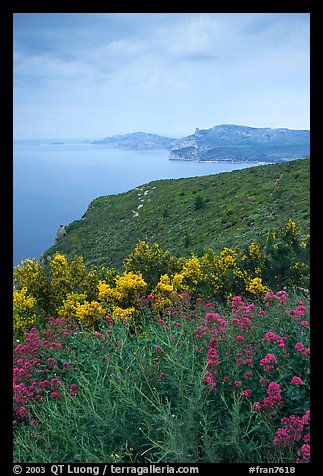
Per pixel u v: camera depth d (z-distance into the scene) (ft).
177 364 9.30
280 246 31.12
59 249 194.18
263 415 8.24
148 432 8.55
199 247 100.53
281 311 10.98
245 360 9.37
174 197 209.26
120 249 151.74
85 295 28.35
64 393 10.05
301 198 110.42
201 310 16.43
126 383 9.68
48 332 15.56
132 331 17.28
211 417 8.71
